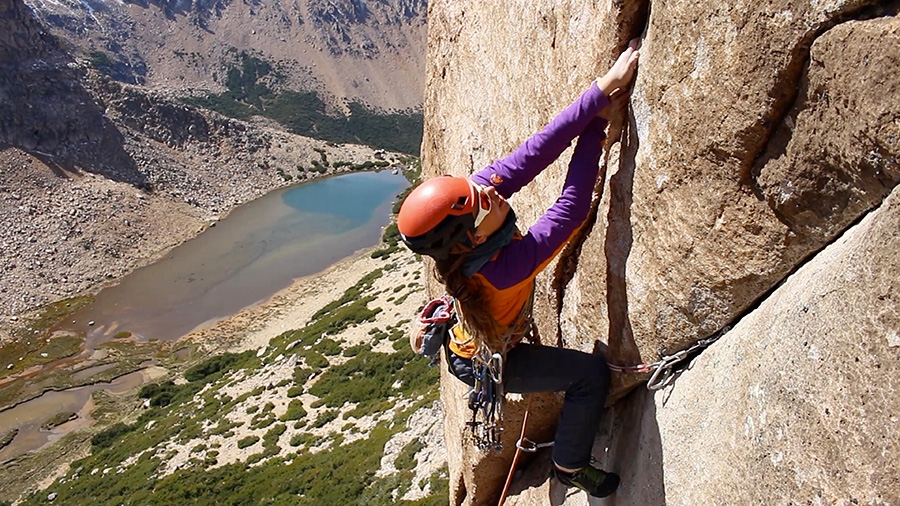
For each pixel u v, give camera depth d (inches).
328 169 4810.5
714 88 92.5
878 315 72.2
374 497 855.7
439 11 279.6
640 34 115.2
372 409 1283.2
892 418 69.8
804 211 86.1
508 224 109.1
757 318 98.6
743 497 94.9
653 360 123.6
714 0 89.9
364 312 1877.5
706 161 97.0
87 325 2267.5
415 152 7578.7
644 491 126.0
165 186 3767.2
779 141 86.0
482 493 242.8
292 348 1768.0
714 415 105.2
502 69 194.2
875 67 68.7
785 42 80.3
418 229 102.3
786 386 86.9
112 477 1332.4
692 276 106.2
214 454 1290.6
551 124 119.3
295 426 1327.5
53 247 2871.6
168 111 4298.7
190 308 2354.8
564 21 141.7
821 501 79.5
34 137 3494.1
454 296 113.3
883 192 74.9
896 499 69.2
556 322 160.4
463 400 256.7
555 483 185.2
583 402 133.1
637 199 116.1
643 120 111.4
